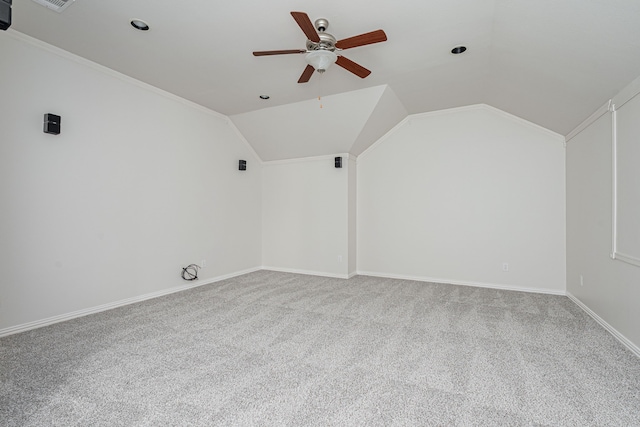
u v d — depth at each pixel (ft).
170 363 7.35
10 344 8.32
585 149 11.17
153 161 12.85
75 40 9.45
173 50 10.00
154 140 12.89
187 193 14.34
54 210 9.86
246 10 7.93
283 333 9.16
